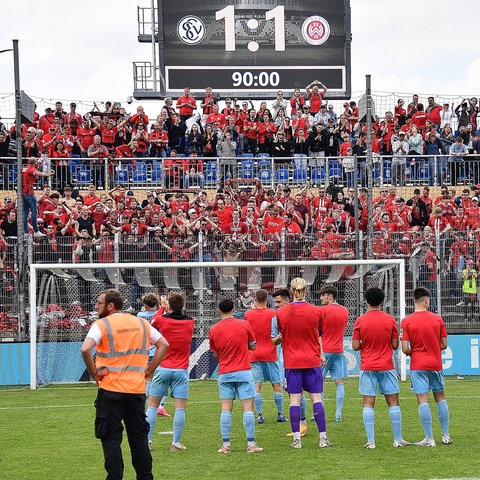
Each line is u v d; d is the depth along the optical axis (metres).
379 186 24.34
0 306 17.45
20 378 17.36
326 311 12.66
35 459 10.28
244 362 10.52
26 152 24.09
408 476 8.98
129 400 8.02
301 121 25.92
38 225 20.36
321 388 10.76
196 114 26.67
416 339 10.53
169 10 30.44
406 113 27.38
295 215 20.73
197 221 19.88
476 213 21.02
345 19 30.78
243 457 10.15
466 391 15.53
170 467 9.67
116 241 17.84
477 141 25.45
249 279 17.84
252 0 30.66
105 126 25.05
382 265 17.94
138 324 8.21
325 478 8.95
